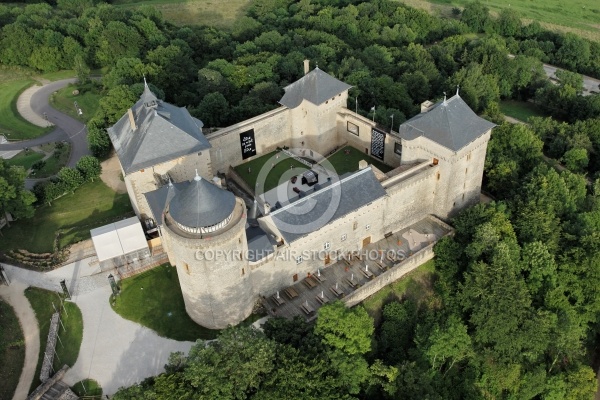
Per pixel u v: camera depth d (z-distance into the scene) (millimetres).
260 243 83875
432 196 103188
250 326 79000
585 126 137875
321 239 89812
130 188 101188
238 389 70938
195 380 70000
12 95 159250
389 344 88250
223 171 118250
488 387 88750
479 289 87938
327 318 77875
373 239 98938
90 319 86500
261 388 72438
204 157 102438
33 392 76562
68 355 81875
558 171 129500
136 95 128750
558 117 163250
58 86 164125
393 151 115312
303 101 119062
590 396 88750
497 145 123062
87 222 105812
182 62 158125
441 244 96062
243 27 188250
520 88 173750
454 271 94625
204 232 73812
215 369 71062
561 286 94438
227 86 142125
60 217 107312
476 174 104188
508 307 86625
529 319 87562
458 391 88000
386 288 93438
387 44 188125
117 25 171500
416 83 152250
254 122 117625
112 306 88375
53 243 100688
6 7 190750
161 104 105188
